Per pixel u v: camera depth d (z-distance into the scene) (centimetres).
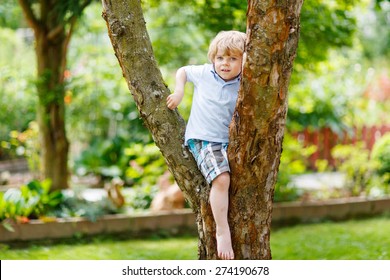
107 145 993
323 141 1112
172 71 899
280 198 773
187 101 861
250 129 319
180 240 664
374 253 581
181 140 345
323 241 640
